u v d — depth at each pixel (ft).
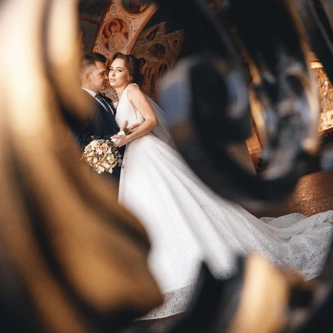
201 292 1.30
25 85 1.03
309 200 25.89
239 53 1.59
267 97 1.66
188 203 12.24
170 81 1.34
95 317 1.07
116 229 1.12
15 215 1.02
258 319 1.26
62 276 1.04
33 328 1.01
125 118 13.67
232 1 1.58
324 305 1.30
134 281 1.11
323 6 1.65
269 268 1.32
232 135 1.38
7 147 1.03
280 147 1.59
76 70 1.08
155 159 12.85
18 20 1.06
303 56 1.68
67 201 1.06
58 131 1.06
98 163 12.09
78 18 1.09
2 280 1.00
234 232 12.20
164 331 1.23
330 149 1.61
